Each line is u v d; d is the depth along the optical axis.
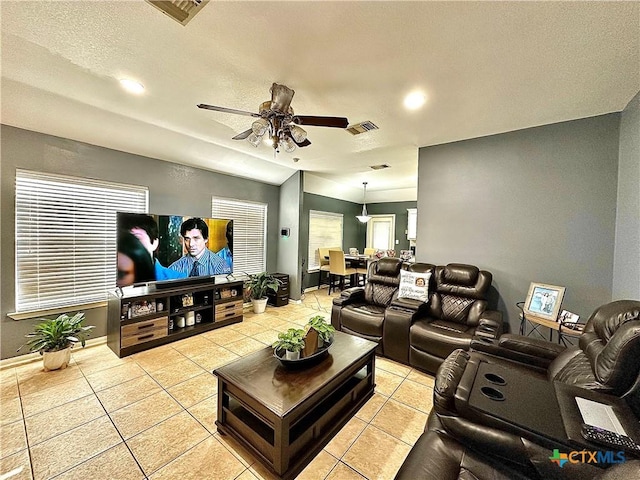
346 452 1.74
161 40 1.70
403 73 2.01
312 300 5.79
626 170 2.39
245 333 3.75
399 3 1.38
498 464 1.13
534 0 1.34
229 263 4.15
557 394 1.27
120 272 3.02
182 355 3.03
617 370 1.27
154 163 3.75
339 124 2.24
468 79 2.07
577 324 2.39
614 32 1.54
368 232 8.57
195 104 2.58
